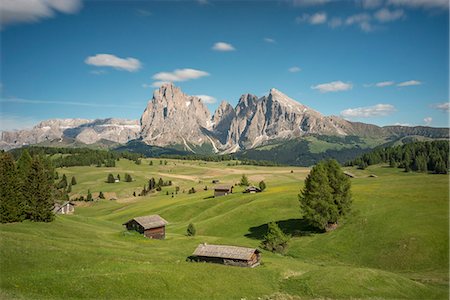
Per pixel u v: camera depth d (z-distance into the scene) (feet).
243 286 167.94
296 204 370.32
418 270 215.10
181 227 376.07
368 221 283.79
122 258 187.62
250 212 367.04
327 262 240.53
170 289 150.00
